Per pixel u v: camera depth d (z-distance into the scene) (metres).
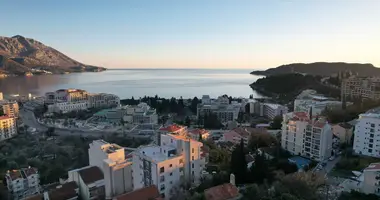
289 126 114.56
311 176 74.50
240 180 78.44
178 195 68.38
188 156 78.06
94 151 96.50
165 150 79.19
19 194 102.00
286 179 69.81
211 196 63.50
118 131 195.50
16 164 128.12
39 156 144.62
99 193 84.56
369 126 99.06
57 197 83.19
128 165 83.69
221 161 101.38
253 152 115.06
